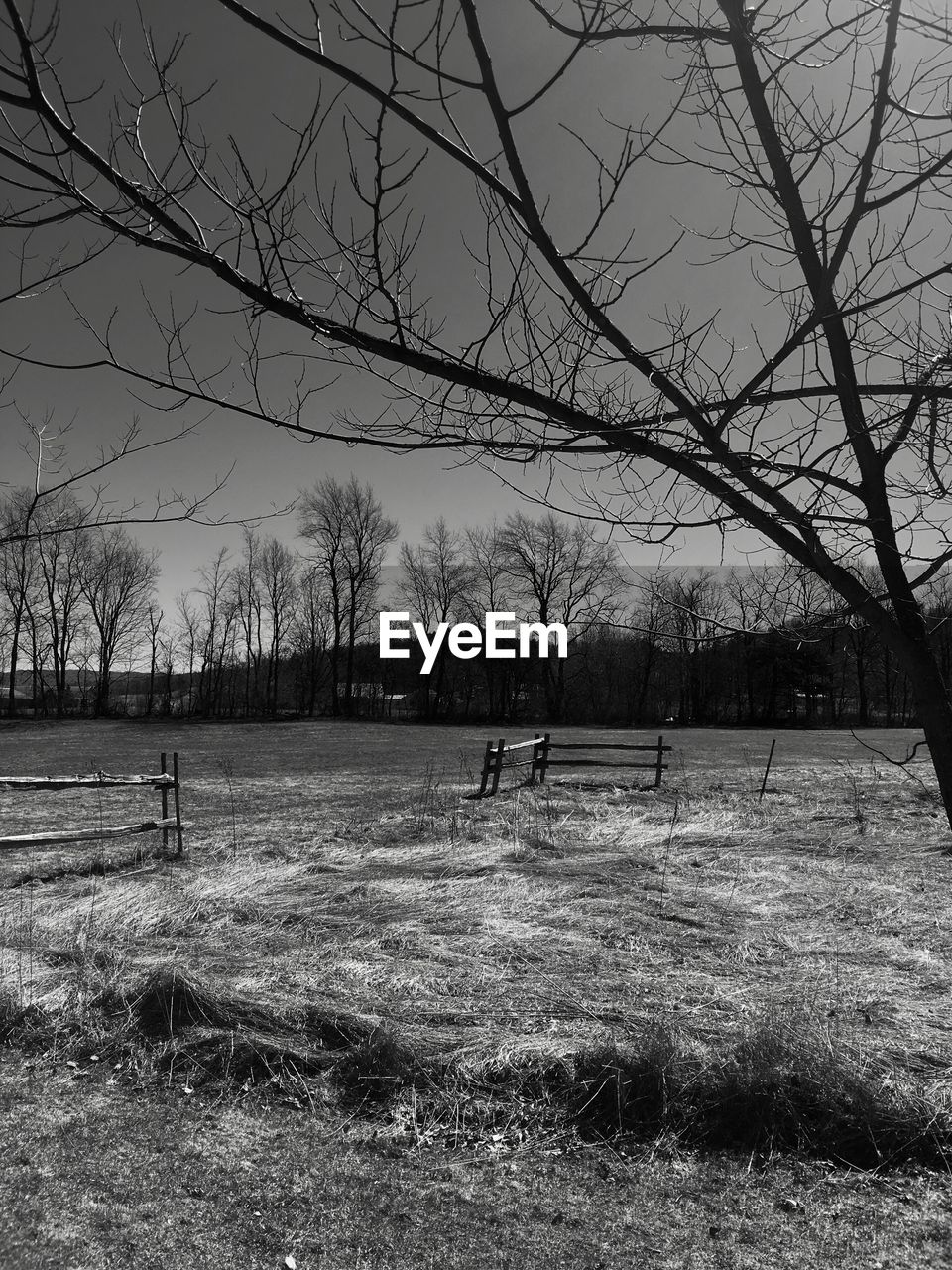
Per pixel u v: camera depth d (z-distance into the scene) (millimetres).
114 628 65000
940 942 7441
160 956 6875
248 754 33438
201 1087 5035
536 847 12000
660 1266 3447
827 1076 4523
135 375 1669
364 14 1569
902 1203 3840
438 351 1696
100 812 15930
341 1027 5496
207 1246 3561
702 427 1721
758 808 15867
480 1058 5039
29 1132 4531
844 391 1776
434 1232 3668
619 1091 4574
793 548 1794
